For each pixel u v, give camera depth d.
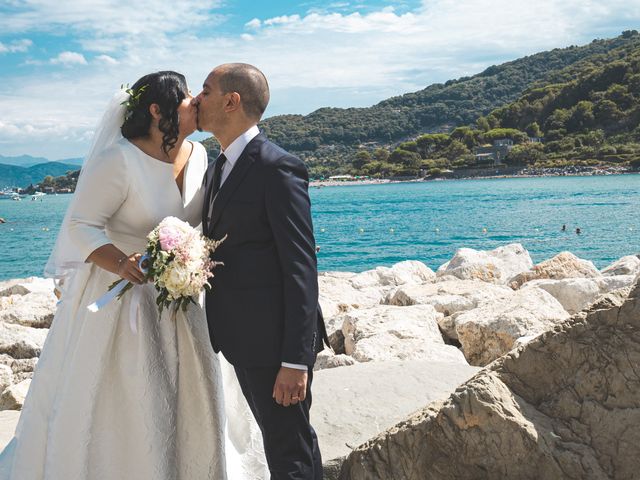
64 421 2.91
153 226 3.05
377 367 4.25
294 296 2.58
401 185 144.25
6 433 4.06
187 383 3.09
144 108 2.96
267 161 2.65
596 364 2.58
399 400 3.73
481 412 2.57
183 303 2.84
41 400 3.05
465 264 12.48
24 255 33.94
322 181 190.75
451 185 121.31
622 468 2.45
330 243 33.44
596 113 162.50
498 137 177.25
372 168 187.88
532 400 2.66
